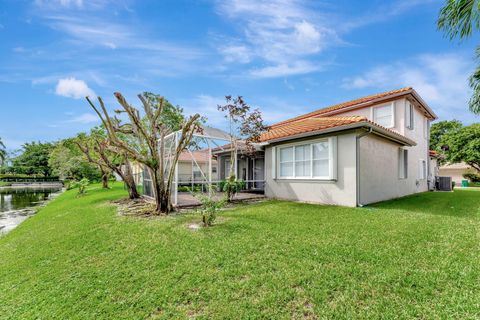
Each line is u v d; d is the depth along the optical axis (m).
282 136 10.51
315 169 9.87
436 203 9.38
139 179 22.39
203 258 4.11
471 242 4.54
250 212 7.74
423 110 15.00
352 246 4.41
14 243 6.30
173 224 6.43
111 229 6.20
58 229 6.82
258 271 3.58
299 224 6.05
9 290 3.56
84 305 3.02
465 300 2.75
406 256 3.92
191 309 2.81
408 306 2.68
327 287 3.10
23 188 38.56
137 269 3.85
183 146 8.39
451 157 27.59
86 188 20.59
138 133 7.93
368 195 9.27
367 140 9.38
